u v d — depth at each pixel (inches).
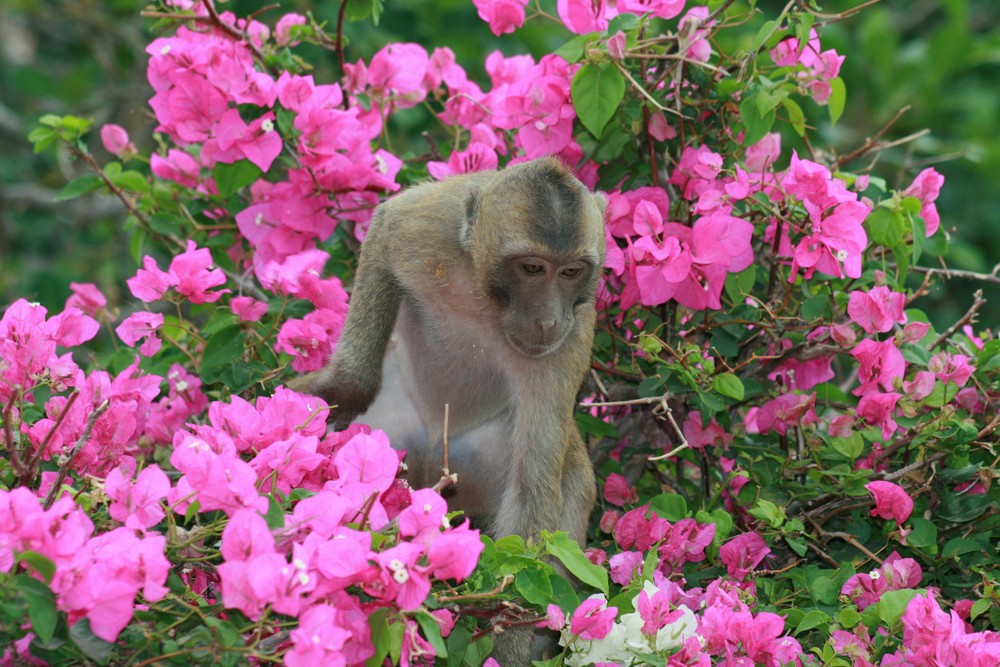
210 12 418.3
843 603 341.4
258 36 451.2
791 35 403.9
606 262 401.7
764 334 408.2
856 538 372.5
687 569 369.1
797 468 378.9
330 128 417.1
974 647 301.7
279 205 430.3
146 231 460.4
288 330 382.0
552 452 386.6
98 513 293.1
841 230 374.6
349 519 287.0
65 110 748.0
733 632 308.2
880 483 354.3
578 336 388.2
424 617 261.7
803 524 366.6
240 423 328.2
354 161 428.1
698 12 414.3
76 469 324.2
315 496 275.9
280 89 414.9
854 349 377.1
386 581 254.7
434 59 472.1
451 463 416.5
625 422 436.8
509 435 415.5
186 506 283.9
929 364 381.7
